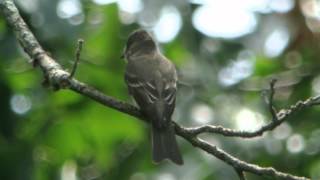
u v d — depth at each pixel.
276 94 15.25
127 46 10.73
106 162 14.84
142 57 10.20
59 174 14.46
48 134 14.23
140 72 9.73
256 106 14.84
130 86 9.70
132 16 14.54
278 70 15.54
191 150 13.70
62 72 8.70
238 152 13.58
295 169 14.72
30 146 13.13
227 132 8.34
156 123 8.88
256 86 15.25
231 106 14.72
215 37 14.79
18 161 12.84
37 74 14.28
